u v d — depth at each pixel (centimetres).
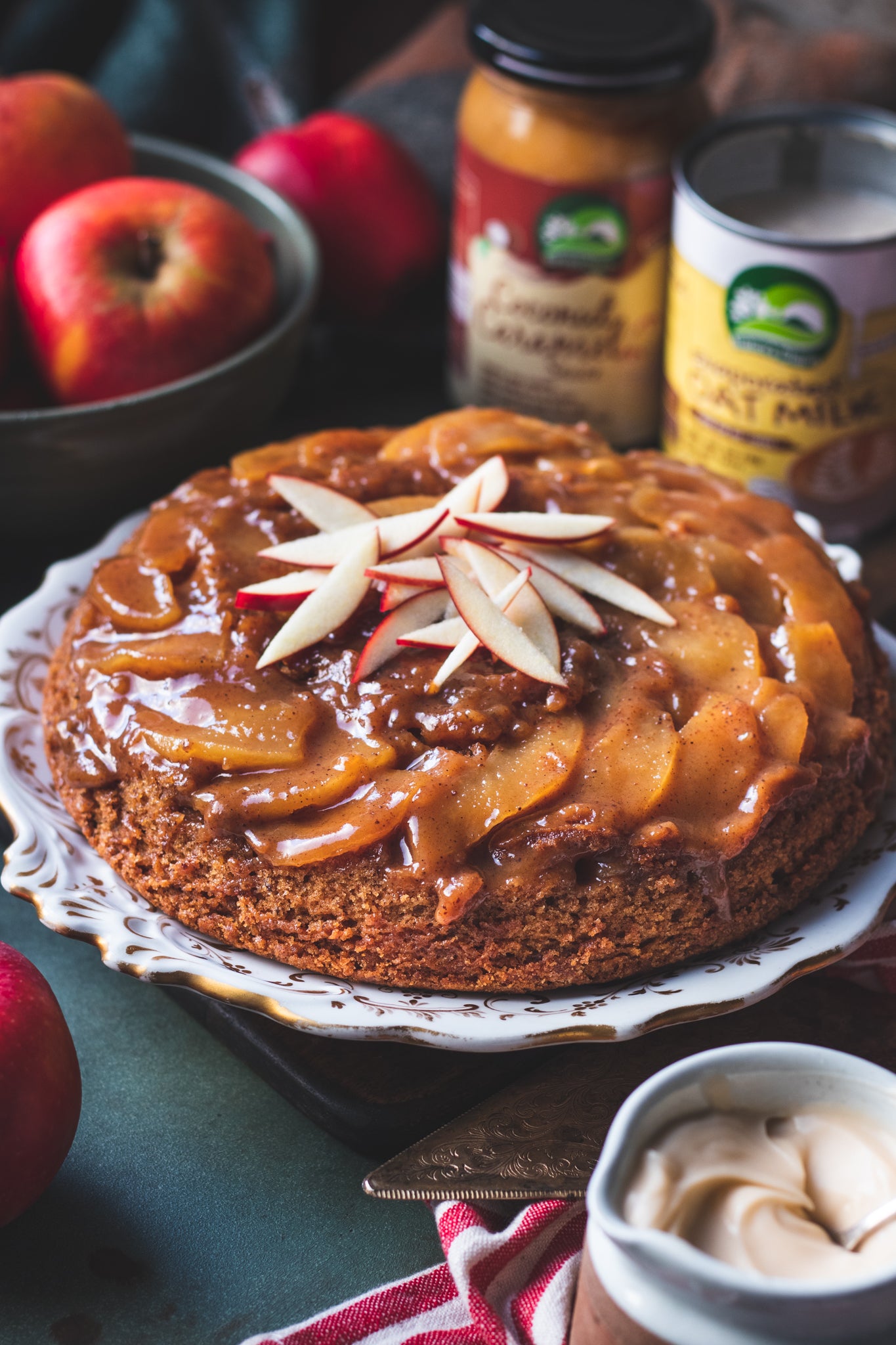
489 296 94
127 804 79
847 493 92
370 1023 76
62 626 85
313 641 79
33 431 87
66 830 80
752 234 88
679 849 77
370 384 101
